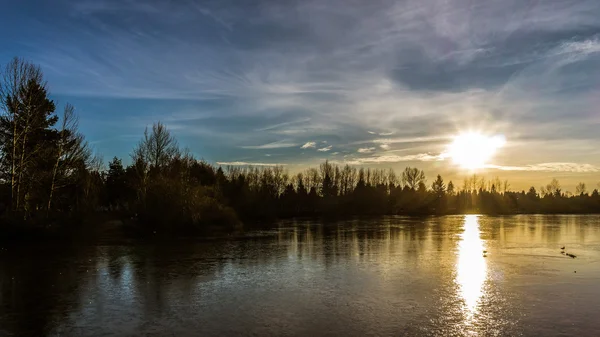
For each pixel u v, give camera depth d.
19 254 36.12
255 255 36.41
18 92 46.91
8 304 20.12
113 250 39.34
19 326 16.92
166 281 25.39
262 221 93.69
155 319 17.88
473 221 94.00
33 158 48.34
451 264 31.55
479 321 17.56
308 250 39.94
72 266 30.36
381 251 39.25
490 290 22.98
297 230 65.56
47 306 19.80
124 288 23.52
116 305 20.00
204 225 58.09
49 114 55.53
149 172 68.44
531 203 156.75
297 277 26.62
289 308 19.48
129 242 45.91
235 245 44.06
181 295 21.97
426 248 41.59
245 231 62.94
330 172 150.12
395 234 58.28
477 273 27.88
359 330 16.45
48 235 44.34
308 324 17.17
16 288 23.44
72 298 21.28
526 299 21.06
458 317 18.11
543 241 48.75
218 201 69.19
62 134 53.28
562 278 26.22
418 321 17.56
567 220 97.69
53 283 24.72
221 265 31.19
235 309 19.33
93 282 25.06
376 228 70.62
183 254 36.94
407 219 104.31
